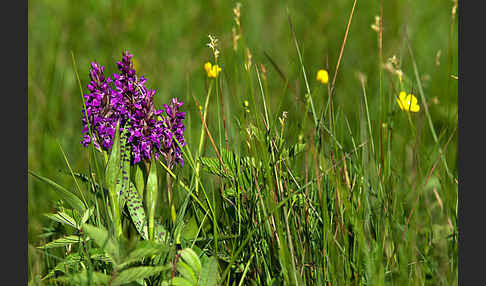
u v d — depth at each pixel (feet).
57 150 4.74
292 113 4.53
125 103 3.95
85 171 4.54
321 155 4.01
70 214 4.01
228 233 4.09
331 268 3.91
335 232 4.01
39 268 3.99
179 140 4.00
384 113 4.25
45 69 5.50
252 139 4.05
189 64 5.59
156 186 3.94
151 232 3.94
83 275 3.79
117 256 3.75
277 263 4.00
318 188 3.97
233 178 4.10
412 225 3.97
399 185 4.11
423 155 4.28
